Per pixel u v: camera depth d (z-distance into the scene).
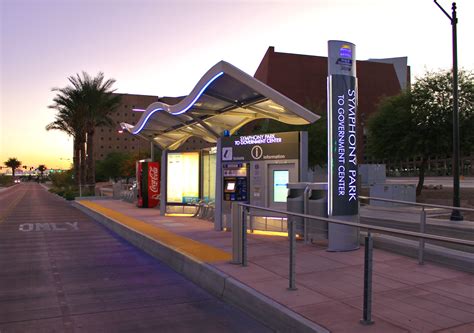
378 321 4.95
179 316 5.96
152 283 7.90
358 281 6.74
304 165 11.48
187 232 12.57
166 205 18.38
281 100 10.38
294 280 6.29
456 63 18.72
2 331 5.39
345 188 9.13
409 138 27.86
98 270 9.05
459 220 16.72
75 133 44.25
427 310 5.33
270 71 81.12
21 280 8.15
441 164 71.94
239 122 14.73
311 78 82.75
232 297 6.56
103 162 106.62
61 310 6.25
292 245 6.31
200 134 16.66
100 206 25.08
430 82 28.30
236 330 5.40
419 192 29.23
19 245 12.53
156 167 23.77
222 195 12.96
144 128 19.50
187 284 7.83
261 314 5.77
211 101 12.55
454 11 18.81
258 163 12.22
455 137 18.23
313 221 9.86
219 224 12.96
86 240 13.59
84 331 5.39
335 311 5.32
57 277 8.39
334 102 9.17
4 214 24.12
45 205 33.56
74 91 37.81
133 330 5.42
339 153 9.13
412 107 28.23
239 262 7.93
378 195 23.48
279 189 11.75
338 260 8.25
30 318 5.90
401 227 13.73
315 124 44.75
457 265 7.28
